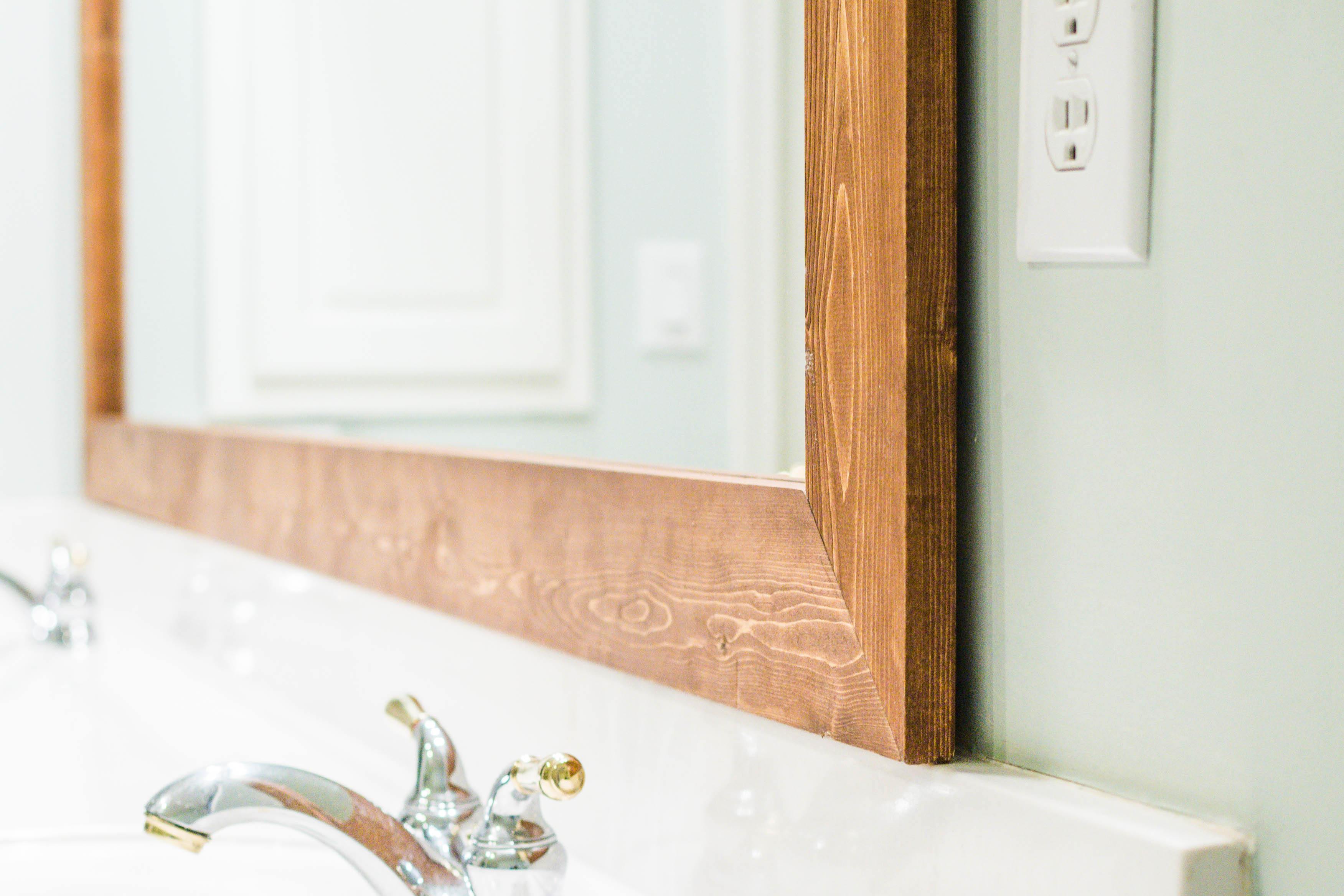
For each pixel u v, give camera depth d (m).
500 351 0.90
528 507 0.67
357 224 1.04
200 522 1.12
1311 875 0.37
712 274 0.72
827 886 0.49
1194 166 0.39
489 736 0.71
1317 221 0.36
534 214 0.91
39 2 1.44
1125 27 0.40
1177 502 0.40
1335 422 0.36
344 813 0.47
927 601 0.45
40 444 1.46
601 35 0.86
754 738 0.52
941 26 0.45
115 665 1.07
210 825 0.44
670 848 0.57
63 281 1.47
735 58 0.71
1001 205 0.45
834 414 0.48
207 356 1.20
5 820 0.88
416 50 1.03
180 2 1.25
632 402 0.79
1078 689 0.43
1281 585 0.37
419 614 0.78
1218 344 0.39
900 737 0.45
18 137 1.44
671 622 0.57
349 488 0.86
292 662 0.94
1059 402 0.43
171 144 1.26
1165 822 0.39
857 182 0.47
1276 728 0.38
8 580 1.12
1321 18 0.36
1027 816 0.41
